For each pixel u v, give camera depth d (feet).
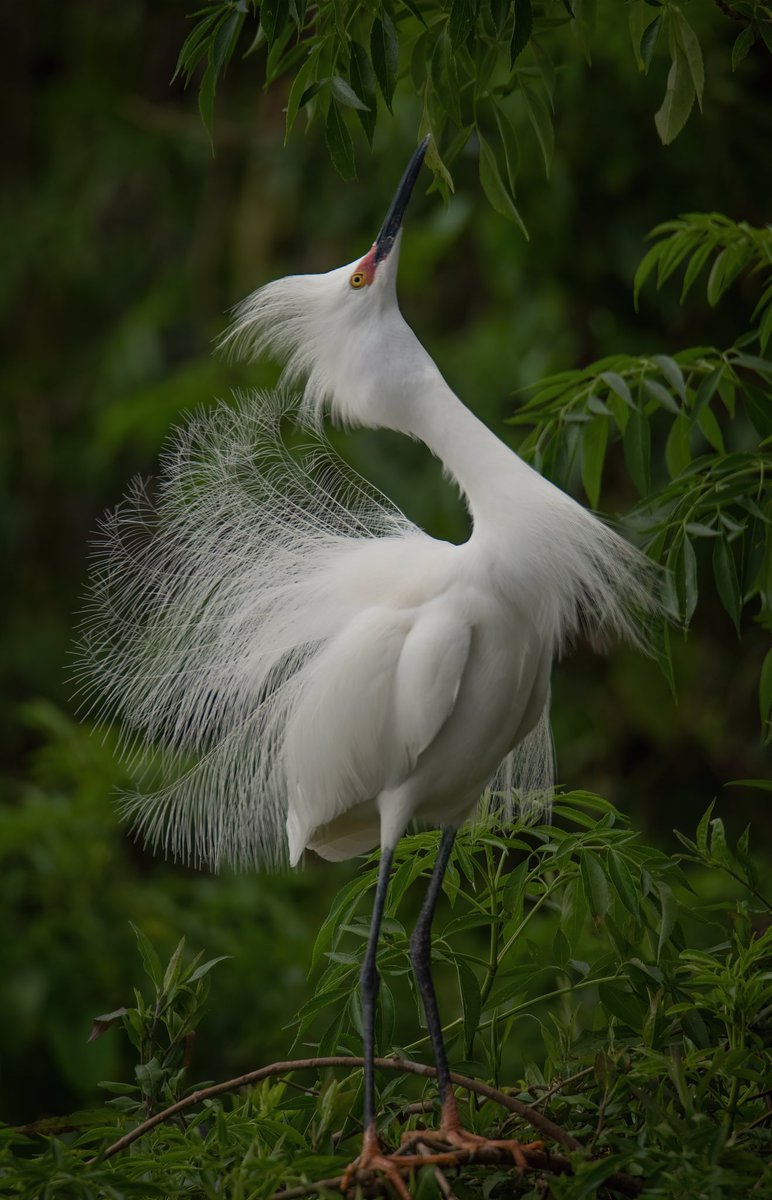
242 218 47.37
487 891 19.71
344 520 20.59
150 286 52.80
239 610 19.47
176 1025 18.62
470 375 40.81
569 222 35.14
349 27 18.45
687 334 35.91
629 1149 15.02
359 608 18.65
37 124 55.21
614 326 35.96
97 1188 15.28
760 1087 17.16
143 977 33.30
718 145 33.86
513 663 18.11
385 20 17.47
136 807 19.90
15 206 53.93
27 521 51.78
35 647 49.34
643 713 39.09
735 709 39.34
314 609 19.01
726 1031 17.78
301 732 18.57
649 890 17.87
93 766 35.83
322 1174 15.98
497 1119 18.48
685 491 20.01
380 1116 18.26
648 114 33.78
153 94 50.75
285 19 16.90
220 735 19.62
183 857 19.88
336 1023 18.31
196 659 19.52
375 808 19.33
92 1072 32.04
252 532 20.02
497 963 18.62
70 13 53.11
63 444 52.24
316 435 20.54
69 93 52.08
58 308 53.83
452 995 34.09
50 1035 32.22
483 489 18.40
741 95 33.99
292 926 34.78
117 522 20.18
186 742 19.75
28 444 52.24
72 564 51.88
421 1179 15.08
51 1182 15.29
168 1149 18.03
